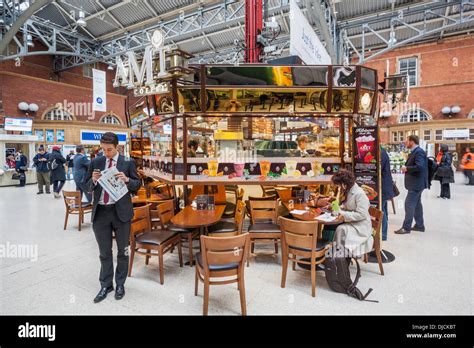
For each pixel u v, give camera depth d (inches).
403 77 218.4
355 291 106.4
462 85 634.2
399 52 689.6
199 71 156.0
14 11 394.6
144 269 135.3
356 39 591.5
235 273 95.8
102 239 108.0
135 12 470.3
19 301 105.0
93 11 472.4
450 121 630.5
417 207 192.9
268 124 179.8
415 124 667.4
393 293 109.6
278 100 166.7
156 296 109.2
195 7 438.3
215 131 175.2
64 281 121.4
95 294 110.3
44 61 641.6
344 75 161.3
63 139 602.9
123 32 531.5
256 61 244.1
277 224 152.6
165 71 147.9
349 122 176.4
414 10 399.5
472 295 107.6
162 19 476.1
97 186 107.0
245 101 165.5
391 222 221.9
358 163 152.9
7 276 126.3
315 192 190.5
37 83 585.3
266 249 164.1
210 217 135.8
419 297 106.4
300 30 177.2
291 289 114.3
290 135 183.8
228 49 596.4
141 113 238.4
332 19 406.6
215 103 163.6
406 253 151.9
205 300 94.4
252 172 174.2
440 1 402.3
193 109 164.4
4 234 192.7
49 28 508.7
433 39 652.1
